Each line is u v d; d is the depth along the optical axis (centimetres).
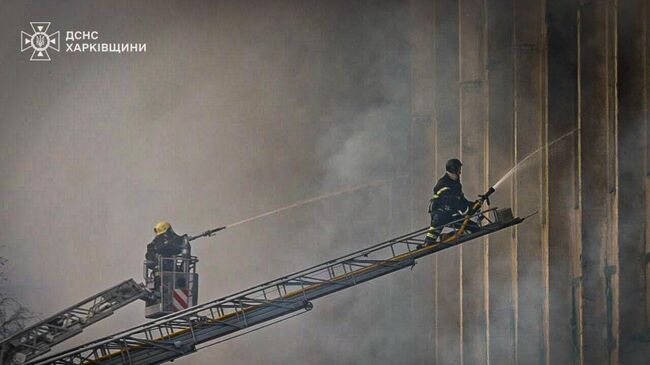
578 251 8231
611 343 7994
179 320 7044
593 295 8162
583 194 8150
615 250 7838
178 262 7638
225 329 6850
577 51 8356
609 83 7931
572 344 8462
